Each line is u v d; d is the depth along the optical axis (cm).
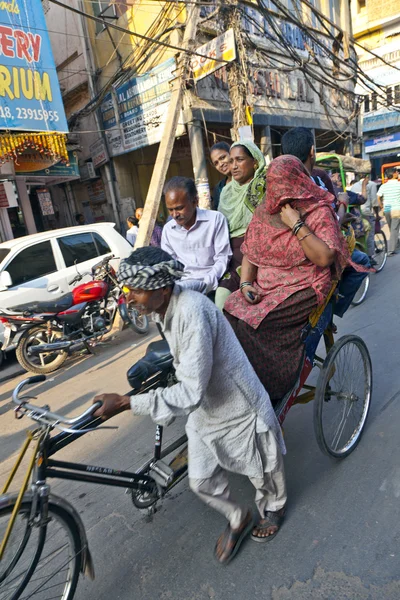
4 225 895
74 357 522
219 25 847
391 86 1864
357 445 262
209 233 269
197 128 886
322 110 1308
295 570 182
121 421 334
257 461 180
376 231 716
